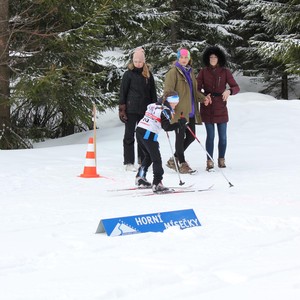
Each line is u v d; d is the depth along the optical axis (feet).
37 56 49.08
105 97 53.01
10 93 48.26
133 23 58.65
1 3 45.93
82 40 49.06
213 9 85.87
